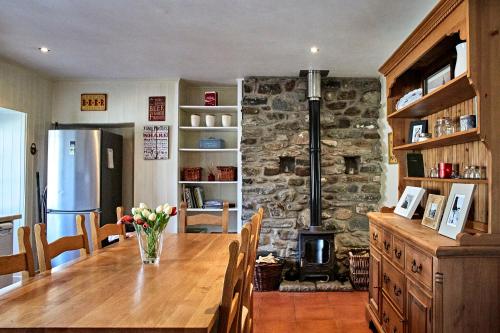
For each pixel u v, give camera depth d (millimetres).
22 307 1305
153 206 4645
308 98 4406
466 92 2131
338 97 4531
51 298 1401
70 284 1584
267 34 3098
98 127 4996
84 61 3863
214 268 1866
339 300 3699
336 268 4434
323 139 4512
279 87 4516
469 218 2193
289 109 4496
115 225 2600
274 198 4473
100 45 3381
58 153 4191
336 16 2742
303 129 4480
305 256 4289
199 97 4977
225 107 4637
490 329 1688
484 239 1695
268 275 4008
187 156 4949
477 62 1728
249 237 1635
